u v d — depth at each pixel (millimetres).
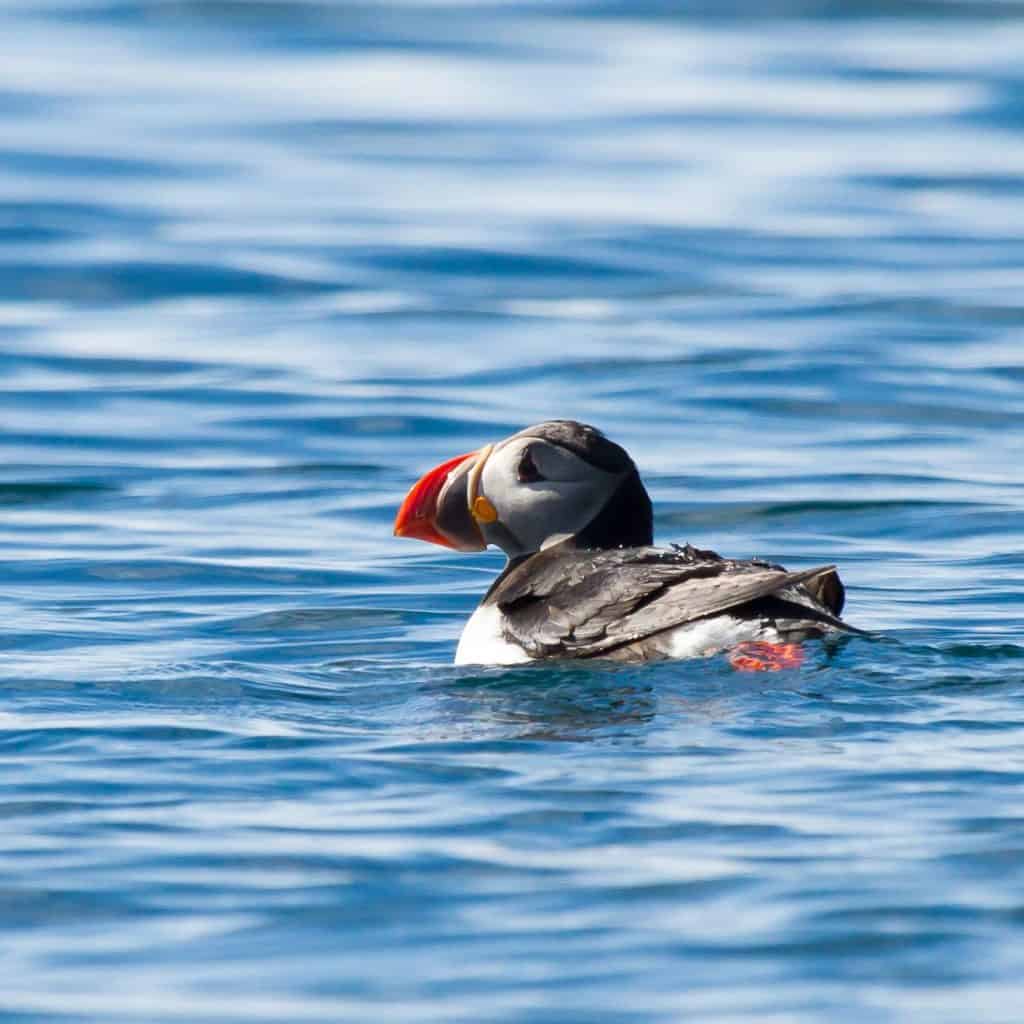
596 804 7992
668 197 28625
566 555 10602
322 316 22266
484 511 11008
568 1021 6137
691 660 9703
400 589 13016
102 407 18438
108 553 13914
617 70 38281
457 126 33719
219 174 30203
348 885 7230
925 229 26750
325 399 18594
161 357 20375
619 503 10859
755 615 9977
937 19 43000
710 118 34312
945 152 31750
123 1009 6281
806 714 9078
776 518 14859
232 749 8930
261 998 6348
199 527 14711
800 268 24422
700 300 22750
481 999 6309
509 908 7000
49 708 9773
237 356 20375
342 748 8914
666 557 10328
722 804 7941
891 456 16531
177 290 23625
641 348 20422
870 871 7215
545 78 37656
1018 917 6816
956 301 22438
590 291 23453
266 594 12867
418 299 23016
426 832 7758
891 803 7910
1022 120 33938
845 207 28078
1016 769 8281
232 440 17359
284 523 14852
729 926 6801
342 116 34438
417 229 26547
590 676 9641
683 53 39938
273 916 6977
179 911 7047
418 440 17328
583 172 30375
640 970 6480
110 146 31812
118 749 8953
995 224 27047
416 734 9156
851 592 12664
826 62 38969
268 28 41844
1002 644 10211
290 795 8258
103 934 6859
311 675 10586
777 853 7410
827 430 17469
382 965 6566
